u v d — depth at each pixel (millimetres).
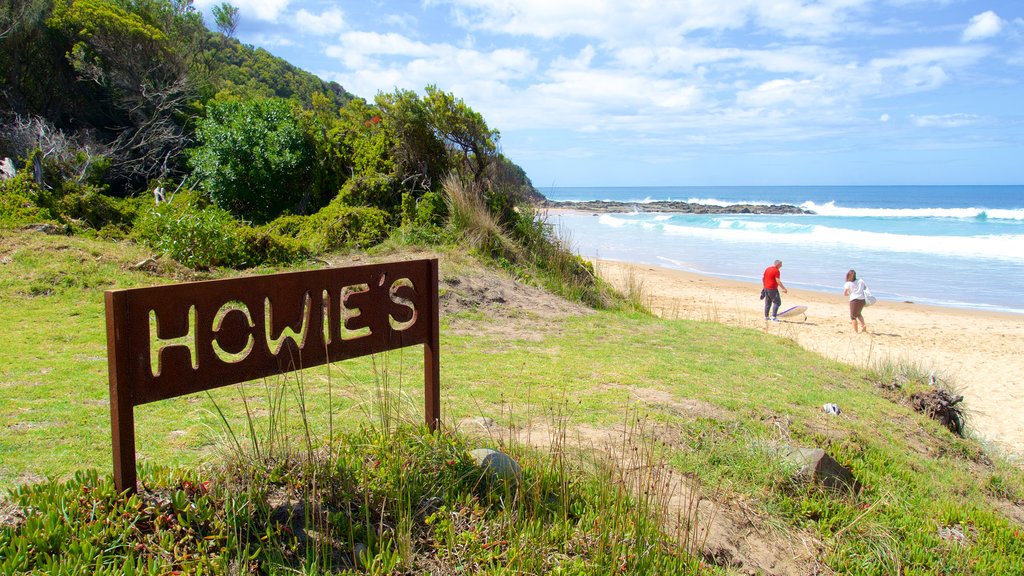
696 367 8336
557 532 3746
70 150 16281
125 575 2766
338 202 14117
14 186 11883
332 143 15781
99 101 21266
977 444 8281
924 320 18094
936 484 6203
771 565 4484
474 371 7207
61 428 4543
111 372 3068
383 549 3314
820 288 23703
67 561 2738
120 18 20531
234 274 10633
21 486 3398
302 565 3082
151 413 5012
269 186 15352
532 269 13297
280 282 3662
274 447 3959
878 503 5367
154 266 10055
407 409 4980
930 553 5023
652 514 4113
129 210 13359
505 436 5121
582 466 4695
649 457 4430
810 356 10125
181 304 3252
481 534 3600
